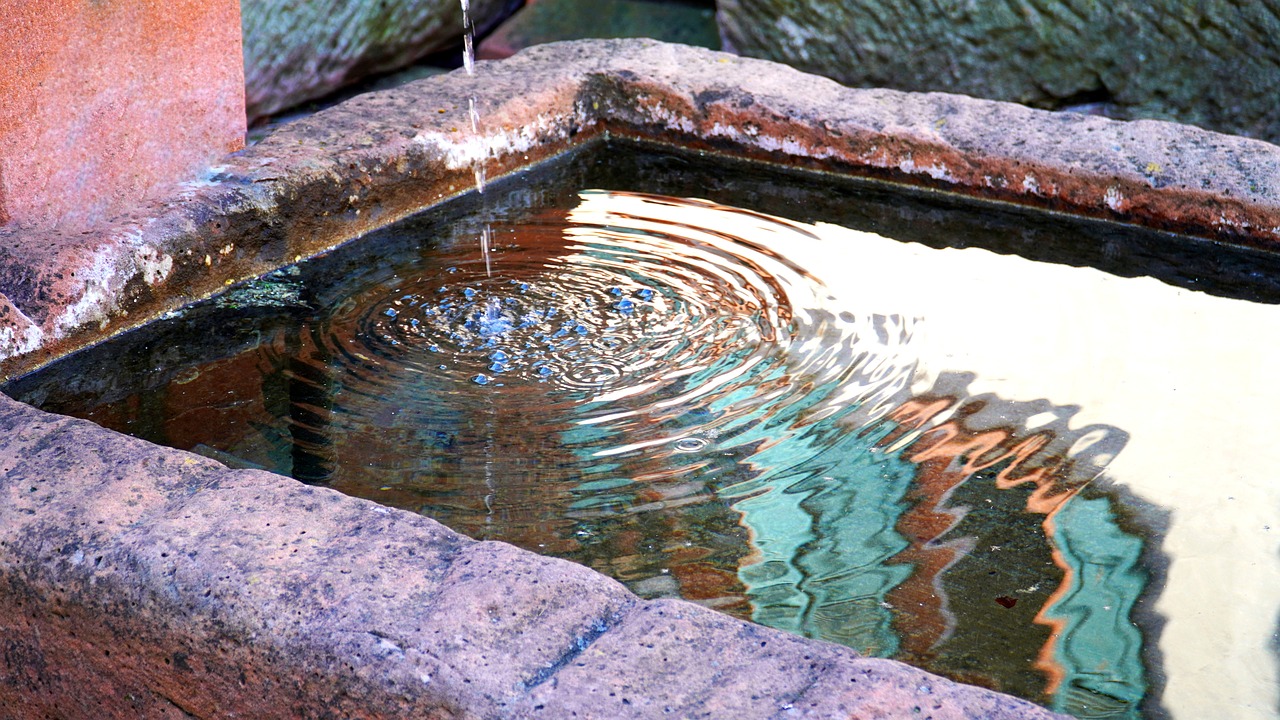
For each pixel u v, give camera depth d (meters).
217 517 1.61
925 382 2.26
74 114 2.51
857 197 3.22
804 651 1.37
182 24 2.68
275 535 1.57
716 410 2.18
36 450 1.77
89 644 1.58
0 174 2.44
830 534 1.83
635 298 2.63
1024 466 2.00
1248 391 2.23
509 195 3.26
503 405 2.21
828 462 2.02
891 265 2.80
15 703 1.70
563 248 2.91
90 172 2.58
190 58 2.73
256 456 2.05
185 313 2.61
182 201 2.68
